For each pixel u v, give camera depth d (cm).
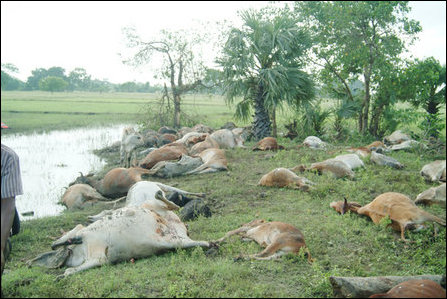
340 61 1667
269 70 1570
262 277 493
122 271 508
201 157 1181
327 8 1703
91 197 956
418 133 1579
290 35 1570
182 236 582
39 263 554
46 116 3247
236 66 1603
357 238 627
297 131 1766
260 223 641
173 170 1112
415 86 1591
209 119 2633
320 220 712
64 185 1188
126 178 962
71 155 1659
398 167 1115
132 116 3275
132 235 541
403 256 566
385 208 670
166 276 487
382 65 1631
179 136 1725
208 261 539
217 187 974
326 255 565
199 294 442
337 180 969
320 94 1778
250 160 1280
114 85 14425
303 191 891
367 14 1617
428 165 985
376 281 440
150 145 1561
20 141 2042
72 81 12675
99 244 539
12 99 5556
